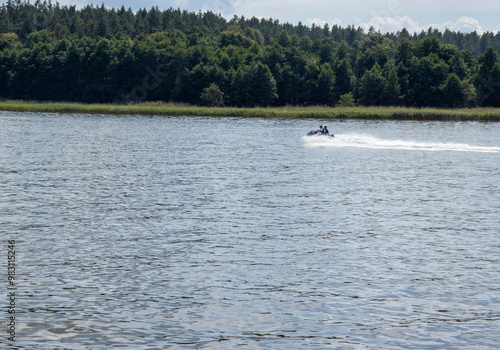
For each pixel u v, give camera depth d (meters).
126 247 25.55
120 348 16.03
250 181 44.53
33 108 156.88
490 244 26.94
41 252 24.52
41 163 52.75
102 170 49.09
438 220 31.95
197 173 48.28
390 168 54.34
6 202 34.66
